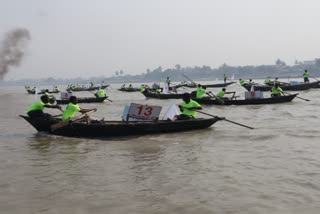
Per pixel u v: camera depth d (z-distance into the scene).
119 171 10.38
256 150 12.70
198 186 8.85
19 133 17.86
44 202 8.04
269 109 26.39
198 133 16.69
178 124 16.78
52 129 16.02
